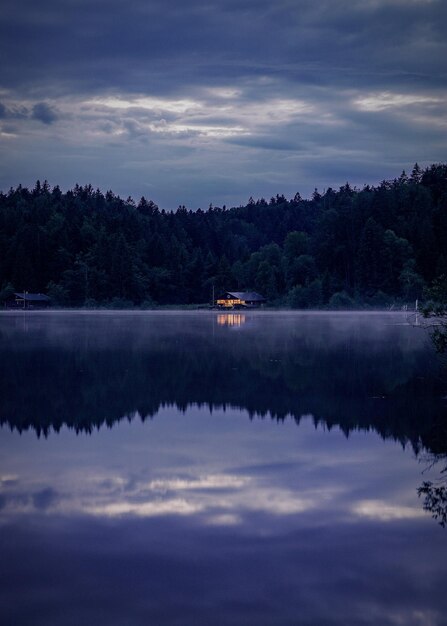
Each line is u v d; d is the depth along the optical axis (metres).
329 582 10.18
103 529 12.21
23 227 187.25
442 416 22.20
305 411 23.19
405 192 188.25
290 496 14.04
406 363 36.97
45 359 39.31
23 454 17.44
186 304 184.38
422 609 9.45
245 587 10.03
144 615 9.31
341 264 175.38
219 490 14.46
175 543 11.59
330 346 48.75
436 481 15.09
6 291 172.25
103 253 178.88
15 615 9.31
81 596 9.79
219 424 21.14
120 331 68.56
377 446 18.23
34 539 11.77
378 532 12.05
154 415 22.59
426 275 162.50
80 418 22.05
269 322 92.00
